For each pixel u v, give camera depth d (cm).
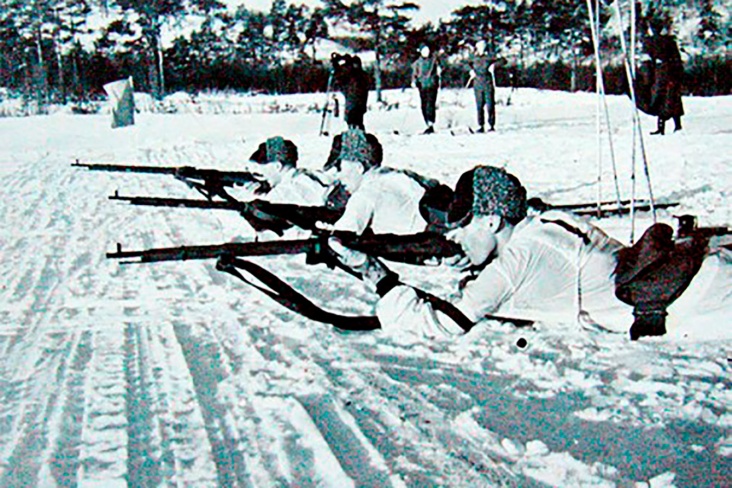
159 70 6175
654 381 488
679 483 371
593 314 450
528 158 1638
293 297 497
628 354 541
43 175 1731
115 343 595
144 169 956
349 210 639
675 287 432
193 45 6575
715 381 489
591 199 1133
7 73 6481
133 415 463
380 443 419
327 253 493
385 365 537
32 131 3189
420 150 1894
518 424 439
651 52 1819
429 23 6088
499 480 379
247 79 6425
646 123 2280
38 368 544
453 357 549
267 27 6900
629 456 399
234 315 661
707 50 5562
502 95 4669
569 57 5841
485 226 445
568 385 492
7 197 1392
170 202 801
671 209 1002
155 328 631
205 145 2438
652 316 438
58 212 1220
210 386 505
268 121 3331
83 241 993
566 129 2225
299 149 2044
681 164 1388
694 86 4872
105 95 6084
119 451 418
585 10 5441
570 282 443
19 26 6600
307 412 457
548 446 412
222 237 946
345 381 507
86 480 389
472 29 5766
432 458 402
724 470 382
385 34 6019
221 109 4794
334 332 607
